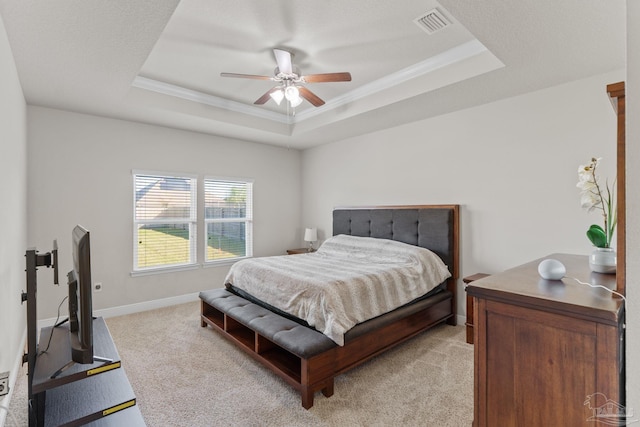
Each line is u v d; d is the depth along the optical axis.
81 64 2.44
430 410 2.03
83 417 1.45
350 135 4.70
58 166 3.43
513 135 3.18
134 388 2.26
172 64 3.03
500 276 1.56
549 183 2.96
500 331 1.27
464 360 2.69
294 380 2.14
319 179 5.39
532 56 2.36
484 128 3.39
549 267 1.46
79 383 1.72
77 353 1.41
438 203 3.78
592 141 2.72
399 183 4.20
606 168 2.65
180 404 2.09
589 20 1.91
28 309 1.41
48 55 2.29
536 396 1.18
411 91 3.19
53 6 1.76
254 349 2.56
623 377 1.05
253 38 2.56
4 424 1.77
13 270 2.30
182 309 4.05
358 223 4.54
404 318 2.83
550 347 1.15
